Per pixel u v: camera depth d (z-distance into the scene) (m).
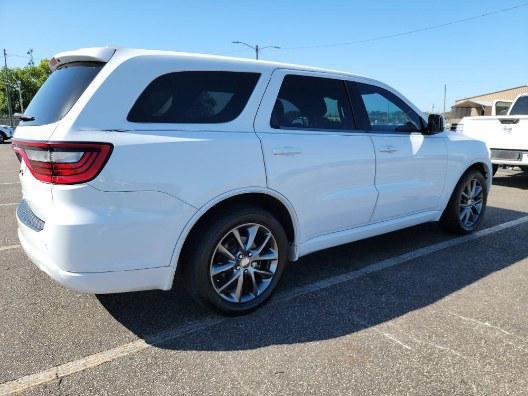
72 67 3.04
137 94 2.79
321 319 3.28
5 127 27.47
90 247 2.63
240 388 2.49
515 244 5.09
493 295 3.71
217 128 3.06
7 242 5.02
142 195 2.72
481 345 2.94
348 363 2.73
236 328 3.14
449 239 5.27
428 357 2.79
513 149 8.95
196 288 3.08
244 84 3.28
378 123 4.23
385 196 4.18
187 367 2.68
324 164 3.60
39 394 2.42
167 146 2.79
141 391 2.46
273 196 3.32
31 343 2.92
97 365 2.69
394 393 2.46
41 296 3.61
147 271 2.84
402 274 4.16
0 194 8.05
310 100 3.68
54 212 2.63
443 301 3.59
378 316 3.33
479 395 2.45
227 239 3.18
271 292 3.46
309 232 3.65
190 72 3.03
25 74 75.12
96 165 2.58
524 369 2.68
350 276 4.11
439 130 4.62
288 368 2.67
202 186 2.92
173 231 2.86
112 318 3.27
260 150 3.20
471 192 5.36
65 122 2.62
